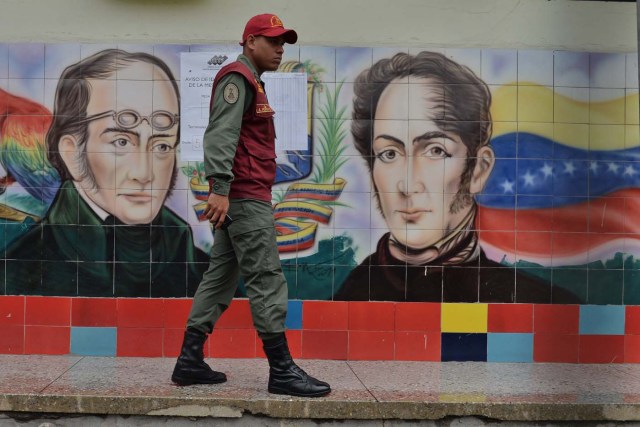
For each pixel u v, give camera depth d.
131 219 4.80
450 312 4.84
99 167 4.80
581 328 4.86
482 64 4.83
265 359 4.78
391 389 4.08
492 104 4.84
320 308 4.82
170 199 4.80
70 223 4.80
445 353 4.84
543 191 4.86
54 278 4.80
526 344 4.86
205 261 4.81
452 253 4.84
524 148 4.85
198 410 3.79
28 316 4.79
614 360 4.86
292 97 4.80
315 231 4.82
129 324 4.80
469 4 4.83
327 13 4.80
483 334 4.85
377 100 4.82
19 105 4.78
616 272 4.88
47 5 4.77
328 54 4.80
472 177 4.84
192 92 4.78
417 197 4.83
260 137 3.88
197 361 4.05
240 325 4.80
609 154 4.87
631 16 4.86
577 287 4.86
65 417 3.81
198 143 4.80
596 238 4.87
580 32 4.86
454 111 4.83
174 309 4.80
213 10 4.78
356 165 4.82
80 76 4.78
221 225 3.78
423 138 4.82
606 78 4.86
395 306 4.83
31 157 4.80
